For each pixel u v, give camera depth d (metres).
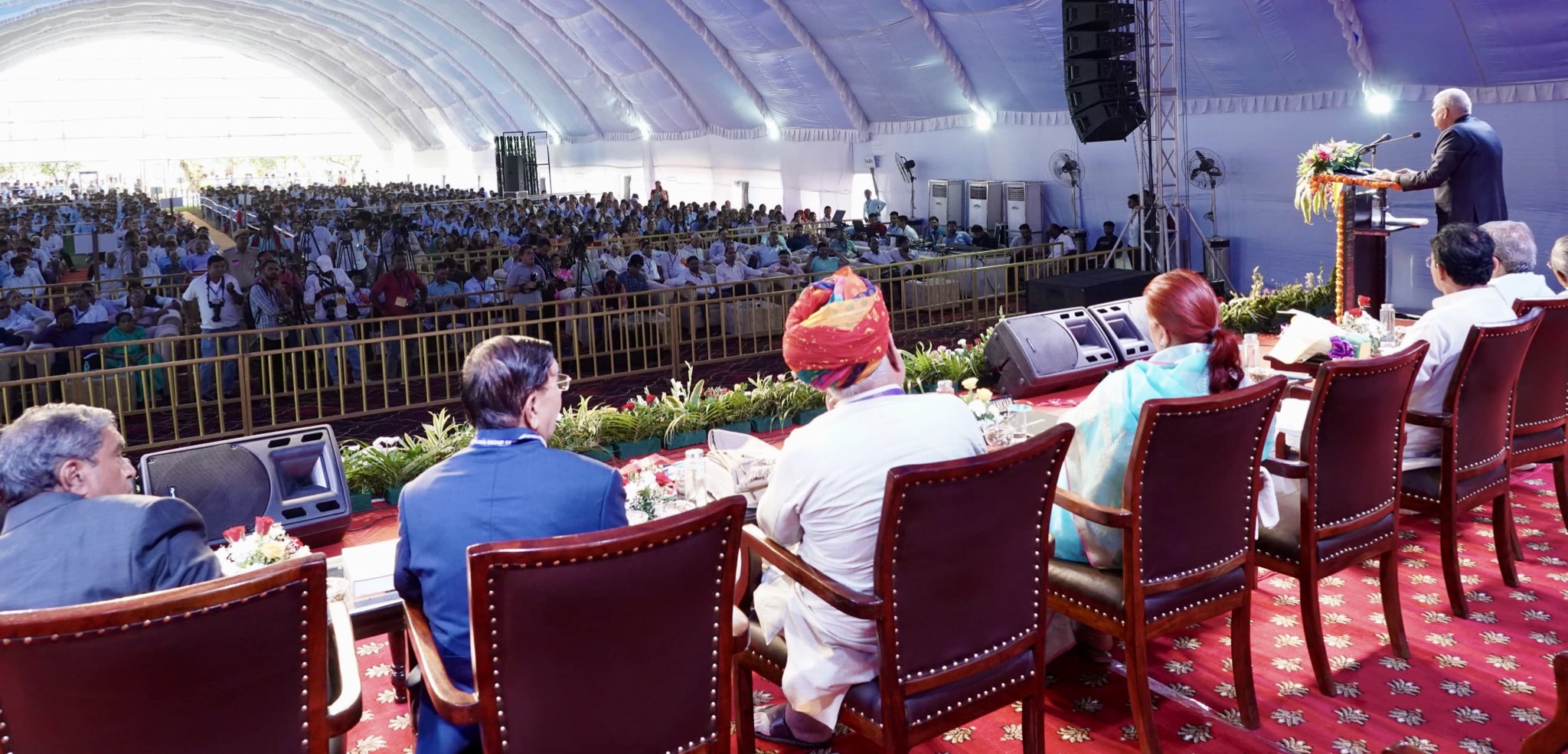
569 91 33.22
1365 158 13.25
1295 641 4.07
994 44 17.48
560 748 2.38
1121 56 13.05
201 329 11.48
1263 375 5.12
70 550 2.36
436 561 2.57
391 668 4.12
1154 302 3.41
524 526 2.52
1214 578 3.38
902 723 2.76
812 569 2.81
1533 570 4.61
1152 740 3.25
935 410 2.82
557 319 10.99
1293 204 14.40
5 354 9.22
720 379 11.03
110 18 41.41
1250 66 14.30
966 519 2.71
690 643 2.48
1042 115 18.08
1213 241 14.80
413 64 41.25
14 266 15.56
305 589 2.15
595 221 22.47
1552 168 11.48
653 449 7.01
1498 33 11.31
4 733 2.03
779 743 3.49
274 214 25.53
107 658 1.99
